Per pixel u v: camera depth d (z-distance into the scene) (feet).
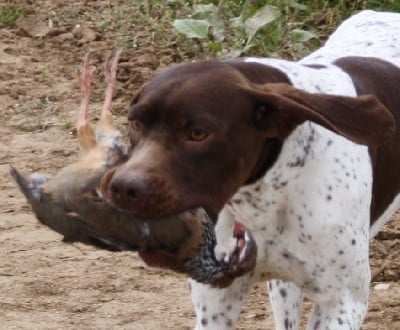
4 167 47.57
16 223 42.63
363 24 35.19
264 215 27.14
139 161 23.97
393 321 35.76
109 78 26.96
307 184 26.96
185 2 60.95
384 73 30.37
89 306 36.68
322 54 31.99
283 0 57.88
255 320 35.96
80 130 25.77
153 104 24.39
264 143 25.81
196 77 24.77
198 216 24.11
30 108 53.31
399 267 38.81
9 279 38.34
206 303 28.45
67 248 40.68
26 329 35.01
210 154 24.45
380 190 29.32
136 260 39.75
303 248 27.43
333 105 25.03
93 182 24.41
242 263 25.17
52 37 60.85
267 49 54.80
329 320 27.68
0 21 63.31
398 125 29.89
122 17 61.62
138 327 35.37
